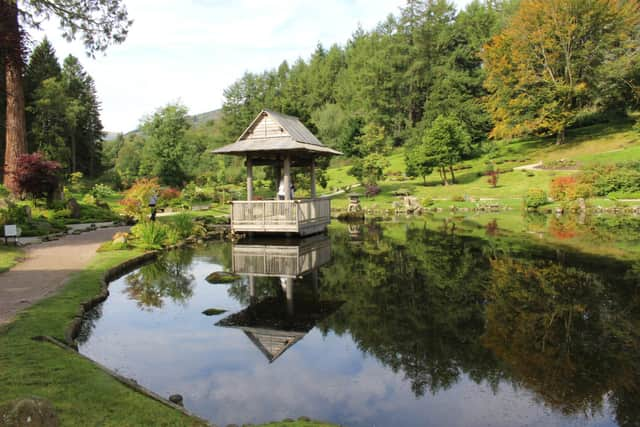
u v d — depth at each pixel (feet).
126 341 25.99
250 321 29.63
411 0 238.89
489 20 233.35
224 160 212.43
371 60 249.75
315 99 305.53
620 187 109.50
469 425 17.04
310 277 42.78
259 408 18.54
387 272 44.37
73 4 77.20
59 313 27.22
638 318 28.78
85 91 218.18
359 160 150.41
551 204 108.78
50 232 66.44
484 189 135.85
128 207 85.66
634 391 19.35
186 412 16.34
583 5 162.40
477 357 23.26
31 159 82.33
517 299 33.60
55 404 14.94
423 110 246.27
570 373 21.15
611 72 164.66
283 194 73.72
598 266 43.96
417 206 118.93
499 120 193.88
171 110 188.24
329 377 21.43
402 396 19.45
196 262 50.90
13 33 76.33
